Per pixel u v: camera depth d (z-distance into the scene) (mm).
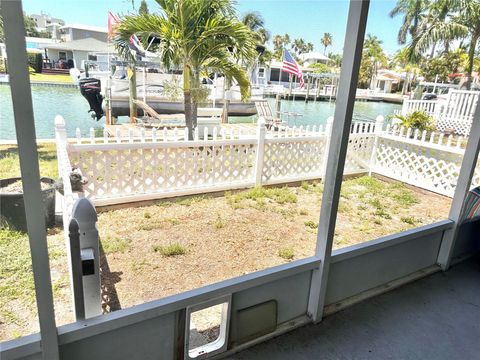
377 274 2373
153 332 1521
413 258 2568
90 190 3939
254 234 3520
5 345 1194
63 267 2605
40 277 1165
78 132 3846
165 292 2459
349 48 1602
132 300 2350
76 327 1317
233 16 5461
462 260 2861
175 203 4270
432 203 4930
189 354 1662
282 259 3037
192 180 4566
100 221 3617
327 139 5500
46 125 7285
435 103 9289
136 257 2910
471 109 8633
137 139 4422
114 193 4082
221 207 4223
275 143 5027
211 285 1659
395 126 5879
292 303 1989
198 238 3344
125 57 6602
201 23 5391
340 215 4281
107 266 2750
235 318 1760
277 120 9062
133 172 4129
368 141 6035
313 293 2018
